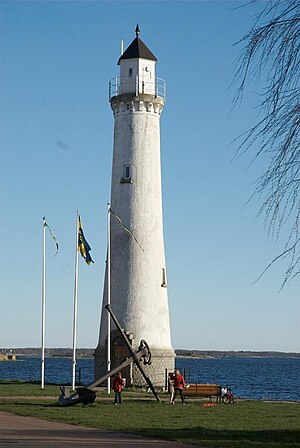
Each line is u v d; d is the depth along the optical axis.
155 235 58.66
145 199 58.62
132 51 60.19
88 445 22.92
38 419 31.27
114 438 25.41
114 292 57.81
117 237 58.41
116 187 59.28
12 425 28.67
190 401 42.72
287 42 15.31
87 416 32.66
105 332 57.81
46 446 22.27
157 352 56.66
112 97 60.44
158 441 24.95
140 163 58.94
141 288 57.44
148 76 60.16
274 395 78.19
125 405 38.75
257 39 15.43
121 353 56.12
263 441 25.16
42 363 51.03
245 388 94.81
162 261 58.94
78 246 48.97
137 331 56.72
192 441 25.00
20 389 49.41
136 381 55.72
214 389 43.03
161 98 60.19
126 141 59.31
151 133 59.56
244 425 30.08
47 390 48.53
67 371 155.88
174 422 30.91
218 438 25.84
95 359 58.03
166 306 58.62
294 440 25.53
